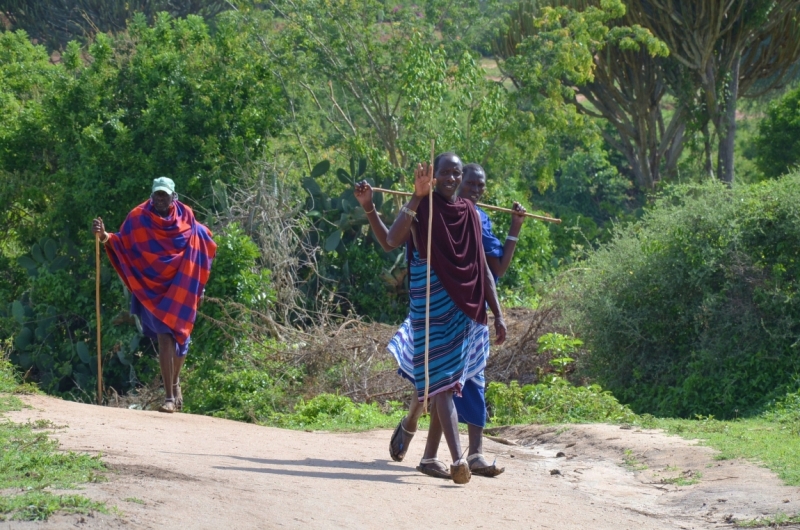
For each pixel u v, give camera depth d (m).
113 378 38.56
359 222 41.44
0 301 42.09
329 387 30.20
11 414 16.56
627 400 29.62
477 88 49.81
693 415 27.20
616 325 30.17
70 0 77.19
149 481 10.88
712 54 61.50
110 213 41.03
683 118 66.75
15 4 76.19
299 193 42.53
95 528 8.57
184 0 77.38
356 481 13.03
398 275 41.44
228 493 10.85
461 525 10.85
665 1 58.62
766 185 29.83
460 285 13.29
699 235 29.47
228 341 32.16
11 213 44.34
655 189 65.38
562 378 27.69
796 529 11.20
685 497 13.65
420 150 47.69
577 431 19.80
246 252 33.53
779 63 64.50
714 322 28.64
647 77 64.19
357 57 49.81
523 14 57.38
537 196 78.56
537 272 47.50
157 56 42.66
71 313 39.22
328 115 54.94
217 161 41.28
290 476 12.86
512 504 12.47
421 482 13.45
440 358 13.33
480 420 14.48
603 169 79.94
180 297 21.84
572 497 13.62
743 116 103.19
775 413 24.28
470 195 14.52
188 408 28.03
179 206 22.31
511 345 33.34
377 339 33.19
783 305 27.42
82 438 14.36
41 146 44.34
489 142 50.84
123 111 41.41
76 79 42.97
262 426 21.73
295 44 50.44
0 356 24.33
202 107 41.91
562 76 59.53
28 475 10.52
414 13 51.69
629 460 16.81
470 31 52.47
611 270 31.12
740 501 12.91
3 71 51.03
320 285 40.72
